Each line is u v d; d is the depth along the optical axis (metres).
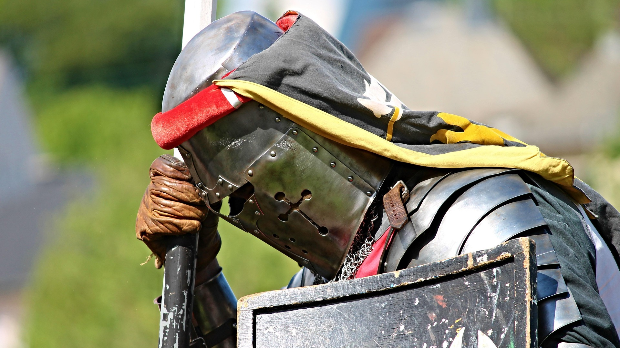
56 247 27.38
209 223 7.13
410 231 5.87
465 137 6.23
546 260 5.43
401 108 6.26
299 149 6.25
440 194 5.89
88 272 24.44
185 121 6.43
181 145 6.63
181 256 6.77
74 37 48.72
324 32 6.62
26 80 48.94
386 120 6.17
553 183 6.28
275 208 6.36
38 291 26.11
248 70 6.29
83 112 41.81
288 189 6.29
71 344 23.55
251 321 5.70
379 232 6.16
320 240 6.33
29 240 32.53
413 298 5.34
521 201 5.73
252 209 6.46
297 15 6.85
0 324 28.55
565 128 34.44
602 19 35.53
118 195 30.30
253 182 6.33
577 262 5.61
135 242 25.28
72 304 24.05
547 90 35.09
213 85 6.38
